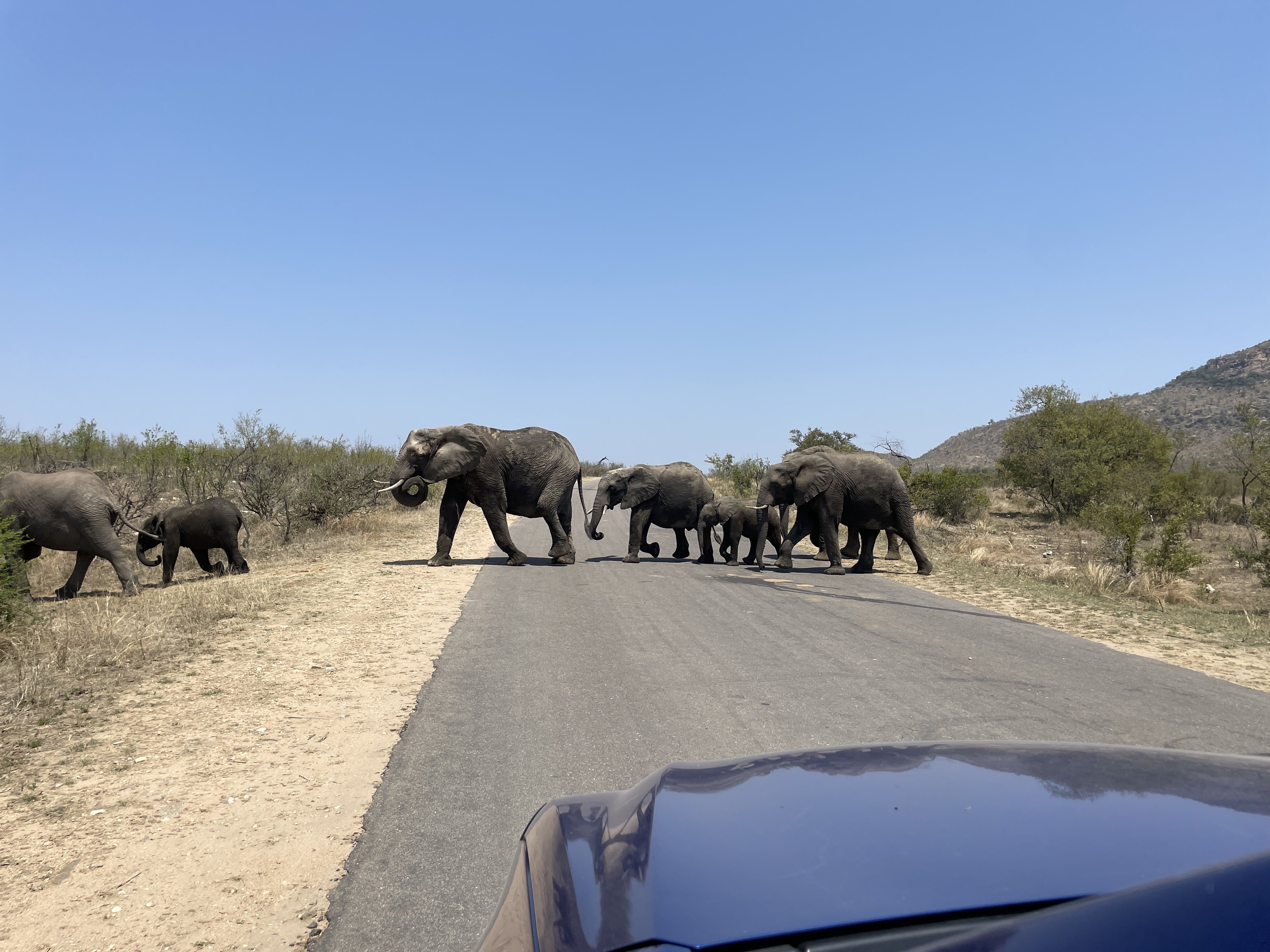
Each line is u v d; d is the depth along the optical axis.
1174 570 13.68
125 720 5.85
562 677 7.14
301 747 5.35
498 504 15.78
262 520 21.50
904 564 16.81
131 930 3.23
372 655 7.91
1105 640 9.23
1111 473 28.94
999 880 1.35
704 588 12.80
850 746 2.33
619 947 1.28
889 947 1.20
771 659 7.89
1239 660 8.30
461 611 10.38
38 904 3.41
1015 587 13.18
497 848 3.89
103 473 24.25
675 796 1.97
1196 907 1.20
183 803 4.45
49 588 13.17
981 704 6.33
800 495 15.08
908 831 1.58
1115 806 1.66
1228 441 28.06
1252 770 1.94
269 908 3.39
